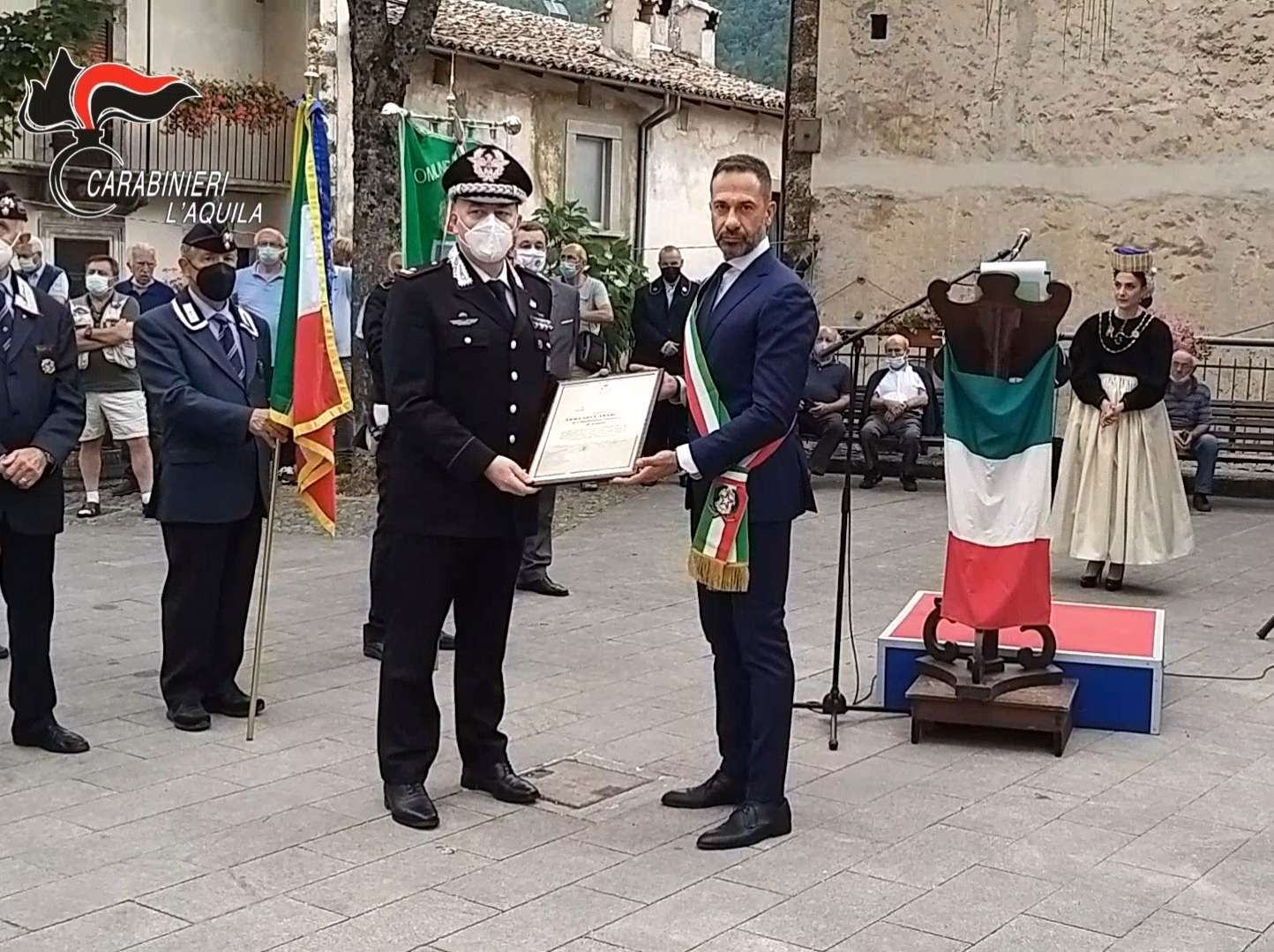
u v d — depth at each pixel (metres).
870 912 4.64
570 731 6.49
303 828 5.32
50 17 14.80
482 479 5.23
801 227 15.33
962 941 4.45
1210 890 4.85
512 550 5.48
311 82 6.45
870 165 14.98
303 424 6.33
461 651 5.60
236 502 6.38
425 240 10.38
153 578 9.48
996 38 14.36
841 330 14.57
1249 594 9.39
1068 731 6.34
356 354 13.34
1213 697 7.08
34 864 4.98
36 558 5.99
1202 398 12.74
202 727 6.42
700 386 5.09
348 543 10.72
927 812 5.52
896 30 14.73
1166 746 6.35
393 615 5.39
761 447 4.99
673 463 4.91
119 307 11.70
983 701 6.20
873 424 13.42
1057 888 4.85
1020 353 6.21
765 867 4.99
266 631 8.13
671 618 8.55
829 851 5.13
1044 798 5.68
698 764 6.06
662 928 4.52
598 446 5.03
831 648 7.93
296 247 6.36
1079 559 10.21
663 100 24.64
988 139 14.49
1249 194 13.65
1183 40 13.71
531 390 5.29
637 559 10.24
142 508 11.88
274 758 6.08
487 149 5.22
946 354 6.29
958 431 6.27
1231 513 12.46
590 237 20.30
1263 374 13.63
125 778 5.82
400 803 5.38
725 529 5.06
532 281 5.43
